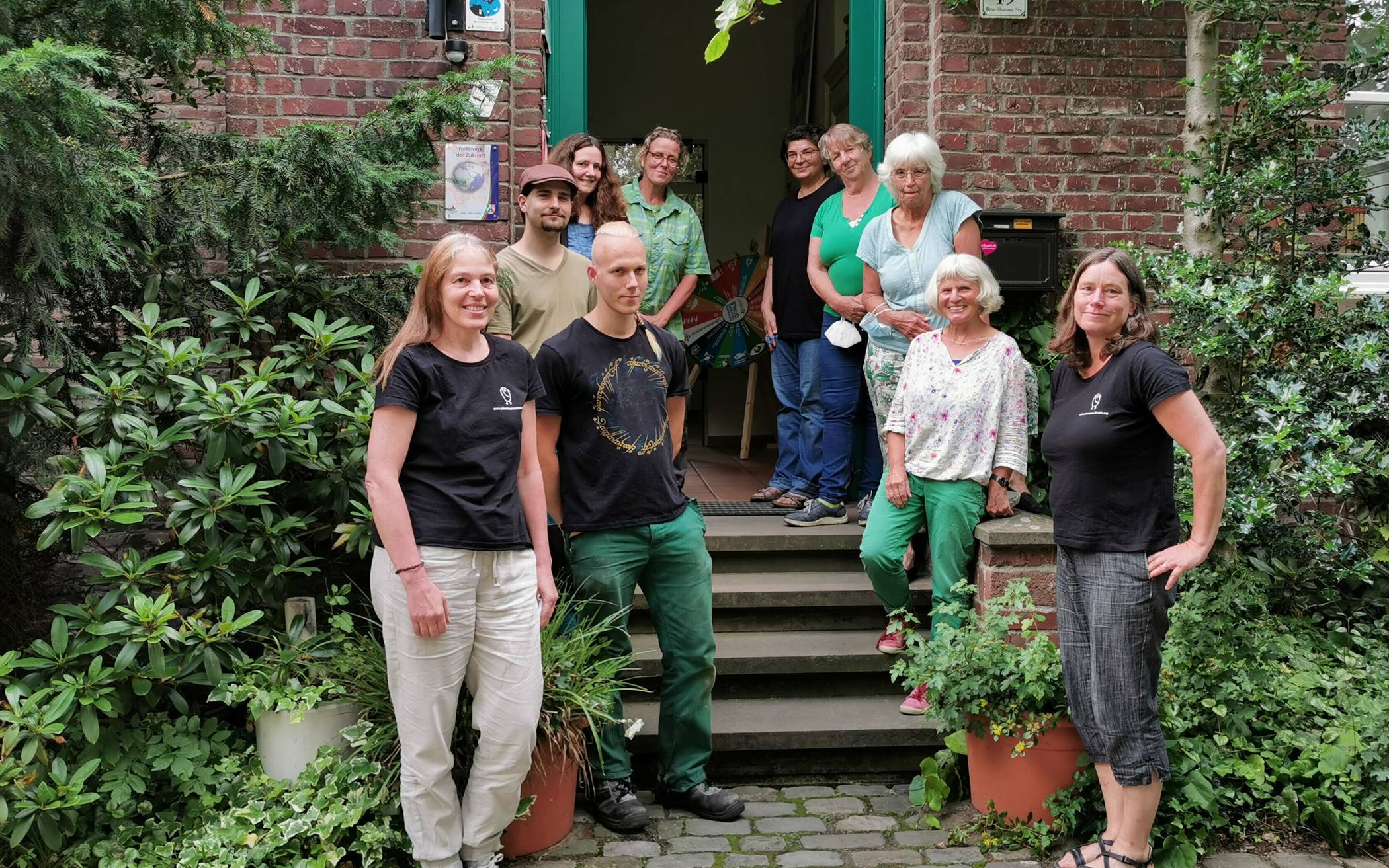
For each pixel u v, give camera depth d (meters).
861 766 3.83
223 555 3.36
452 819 2.95
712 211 9.35
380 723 3.28
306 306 4.20
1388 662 3.87
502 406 2.87
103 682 3.08
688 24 9.23
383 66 4.82
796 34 8.80
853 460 5.34
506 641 2.89
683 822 3.47
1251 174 3.96
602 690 3.28
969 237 4.20
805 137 4.96
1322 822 3.24
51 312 3.44
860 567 4.62
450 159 4.83
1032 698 3.30
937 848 3.29
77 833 3.03
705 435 7.76
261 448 3.56
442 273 2.77
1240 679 3.55
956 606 3.70
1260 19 4.15
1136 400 2.86
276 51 4.05
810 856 3.24
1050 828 3.28
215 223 3.71
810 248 4.75
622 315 3.25
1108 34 5.11
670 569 3.40
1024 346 5.05
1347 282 4.01
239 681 3.26
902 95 5.20
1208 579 3.81
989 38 5.07
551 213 3.59
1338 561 4.19
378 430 2.74
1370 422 4.08
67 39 3.26
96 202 3.12
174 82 3.91
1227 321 3.79
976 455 3.77
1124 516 2.91
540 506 3.09
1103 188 5.15
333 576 3.98
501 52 4.84
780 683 4.08
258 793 3.13
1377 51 4.17
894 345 4.29
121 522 3.14
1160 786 2.94
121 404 3.44
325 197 3.93
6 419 3.32
